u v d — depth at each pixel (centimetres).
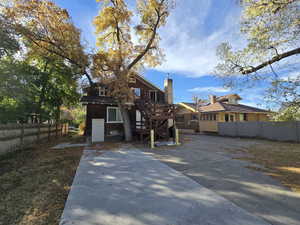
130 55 1114
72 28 941
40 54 1060
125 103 1119
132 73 1207
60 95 1569
